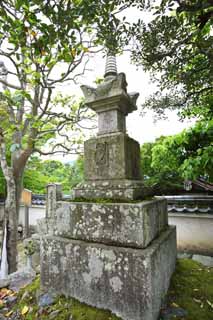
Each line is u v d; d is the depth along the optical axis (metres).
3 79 4.80
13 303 2.03
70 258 1.89
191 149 3.54
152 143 8.12
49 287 2.00
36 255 4.76
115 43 1.65
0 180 8.84
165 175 7.48
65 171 13.21
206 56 1.67
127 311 1.56
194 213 4.89
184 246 5.03
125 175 2.08
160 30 1.49
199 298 1.93
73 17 1.69
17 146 4.32
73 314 1.68
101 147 2.25
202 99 2.53
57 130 5.13
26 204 8.55
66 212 2.09
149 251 1.59
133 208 1.69
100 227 1.84
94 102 2.38
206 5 1.20
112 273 1.65
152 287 1.52
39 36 2.27
